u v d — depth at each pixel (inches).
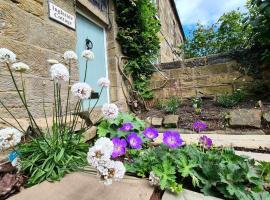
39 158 49.6
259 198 40.0
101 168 30.6
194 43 338.0
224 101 129.6
